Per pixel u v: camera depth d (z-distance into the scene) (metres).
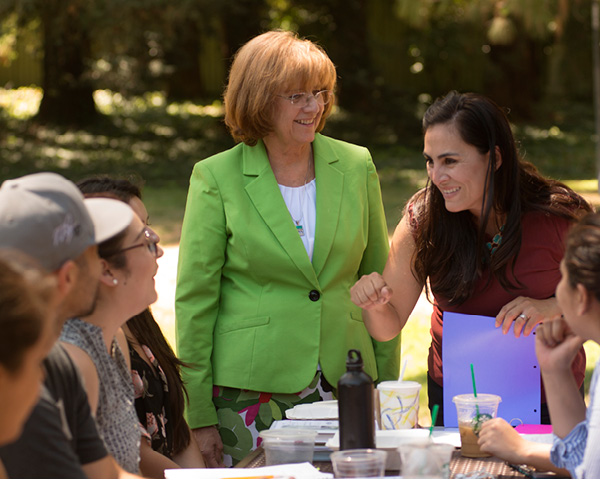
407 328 6.48
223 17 15.98
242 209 3.01
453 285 2.77
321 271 3.02
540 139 18.52
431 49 19.14
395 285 2.89
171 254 9.04
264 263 2.98
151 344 2.74
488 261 2.73
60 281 1.85
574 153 17.11
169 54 19.25
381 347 3.21
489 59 20.25
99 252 2.18
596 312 1.92
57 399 1.89
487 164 2.61
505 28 13.78
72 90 19.48
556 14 12.67
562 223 2.70
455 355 2.70
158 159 16.84
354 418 2.13
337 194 3.08
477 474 2.20
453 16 18.45
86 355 2.09
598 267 1.89
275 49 2.92
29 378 1.46
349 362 2.16
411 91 20.56
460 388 2.69
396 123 19.34
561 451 2.12
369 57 19.86
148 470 2.53
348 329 3.05
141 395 2.63
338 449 2.22
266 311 2.98
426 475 1.97
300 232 3.04
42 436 1.77
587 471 1.96
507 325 2.63
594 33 12.33
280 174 3.09
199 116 20.69
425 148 2.68
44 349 1.49
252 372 2.96
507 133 2.63
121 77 19.42
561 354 2.23
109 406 2.19
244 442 3.01
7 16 14.93
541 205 2.70
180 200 13.02
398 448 2.11
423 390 5.20
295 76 2.90
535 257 2.71
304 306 2.99
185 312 3.02
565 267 1.96
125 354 2.50
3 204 1.85
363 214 3.14
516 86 20.73
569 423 2.20
